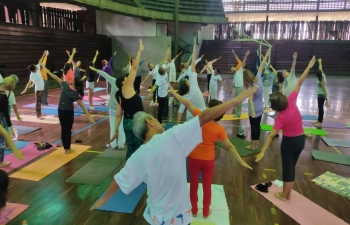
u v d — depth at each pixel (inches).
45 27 572.4
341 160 189.2
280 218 123.0
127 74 147.3
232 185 153.5
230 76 761.0
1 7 523.5
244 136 233.9
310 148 215.6
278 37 1078.4
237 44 943.0
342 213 128.4
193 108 116.8
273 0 1027.9
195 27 897.5
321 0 986.7
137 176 67.2
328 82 649.6
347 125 279.3
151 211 69.9
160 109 261.3
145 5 750.5
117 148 204.5
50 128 251.8
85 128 256.4
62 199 135.1
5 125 161.9
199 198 136.2
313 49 900.6
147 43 813.9
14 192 140.5
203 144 107.7
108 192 72.0
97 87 532.7
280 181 157.1
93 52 743.7
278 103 120.7
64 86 180.5
